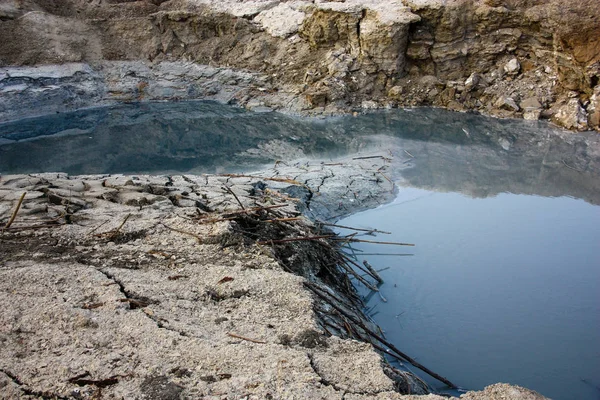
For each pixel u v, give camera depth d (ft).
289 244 15.31
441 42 36.24
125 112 36.81
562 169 26.17
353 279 17.02
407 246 19.16
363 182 24.66
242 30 41.34
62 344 9.73
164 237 14.67
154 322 10.49
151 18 42.16
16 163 27.55
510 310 15.46
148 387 8.70
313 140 30.76
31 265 12.85
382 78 37.04
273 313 11.46
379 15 35.81
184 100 39.27
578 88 32.96
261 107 36.99
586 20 30.81
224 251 14.14
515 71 35.24
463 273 17.39
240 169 26.32
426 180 25.14
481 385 12.51
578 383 12.60
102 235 14.55
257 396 8.59
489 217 21.38
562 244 19.07
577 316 15.16
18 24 38.93
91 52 40.96
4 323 10.19
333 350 10.37
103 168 26.89
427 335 14.42
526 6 34.42
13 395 8.43
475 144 29.76
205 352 9.62
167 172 26.14
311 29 38.42
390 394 9.02
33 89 36.50
